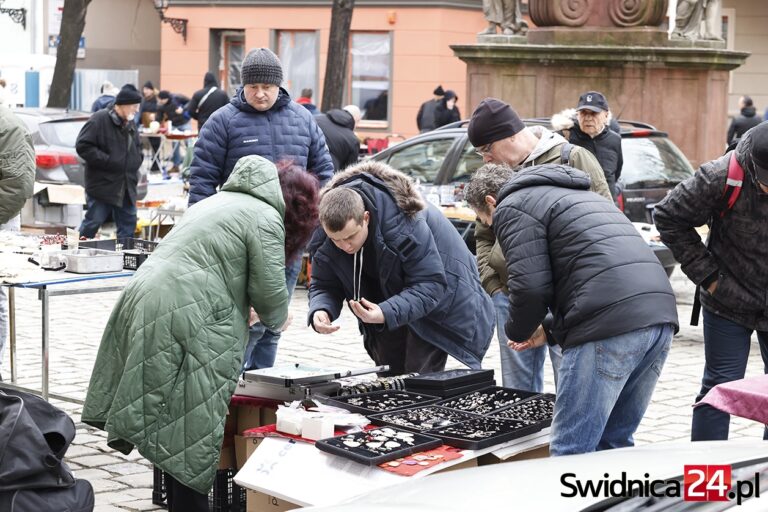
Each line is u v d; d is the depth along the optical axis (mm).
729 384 4766
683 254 5949
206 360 5121
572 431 4883
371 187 5723
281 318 5363
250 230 5207
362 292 5984
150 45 37812
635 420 5133
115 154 13656
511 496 3018
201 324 5121
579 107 11039
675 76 16859
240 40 32844
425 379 5664
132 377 5074
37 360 9609
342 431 5035
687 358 10078
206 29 32750
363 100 30750
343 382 5723
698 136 16953
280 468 4812
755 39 31484
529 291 4863
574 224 4875
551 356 6578
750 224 5801
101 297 13148
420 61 29891
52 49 36875
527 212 4941
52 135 16484
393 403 5449
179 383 5090
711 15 17719
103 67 36750
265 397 5594
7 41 36219
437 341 6098
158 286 5121
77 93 34250
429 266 5770
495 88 17484
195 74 33000
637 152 12711
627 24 17094
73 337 10711
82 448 7035
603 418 4863
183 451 5082
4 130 7844
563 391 4906
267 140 7945
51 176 16281
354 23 30469
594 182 6352
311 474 4711
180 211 13930
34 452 4871
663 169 12820
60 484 4949
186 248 5180
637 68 16859
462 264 6125
